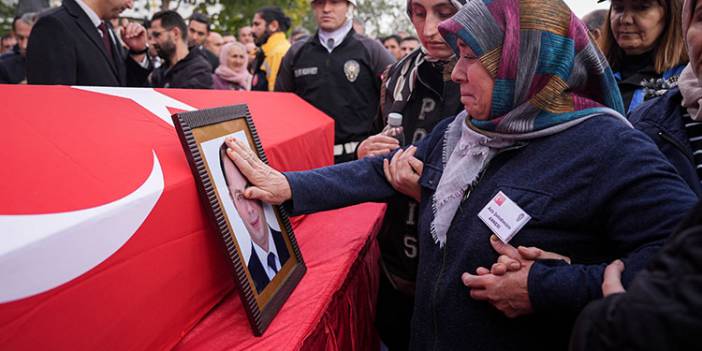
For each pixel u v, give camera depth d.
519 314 0.82
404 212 1.37
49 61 1.71
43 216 0.52
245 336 0.79
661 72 1.53
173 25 3.04
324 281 1.00
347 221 1.38
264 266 0.88
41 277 0.49
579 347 0.49
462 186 0.92
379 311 1.51
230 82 3.85
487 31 0.85
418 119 1.43
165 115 0.95
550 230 0.83
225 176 0.86
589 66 0.88
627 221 0.77
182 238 0.74
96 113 0.79
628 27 1.54
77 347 0.54
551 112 0.86
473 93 0.89
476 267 0.87
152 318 0.68
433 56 1.35
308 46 2.52
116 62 2.02
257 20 4.05
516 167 0.87
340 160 2.52
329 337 0.94
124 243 0.61
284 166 1.25
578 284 0.76
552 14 0.83
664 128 1.12
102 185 0.62
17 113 0.66
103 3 1.86
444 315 0.91
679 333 0.39
